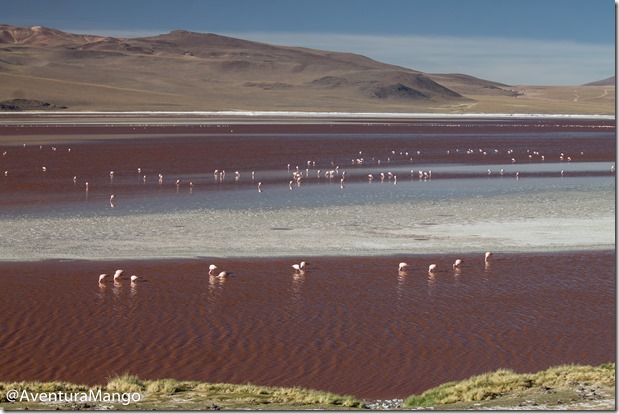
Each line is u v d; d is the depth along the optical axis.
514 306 55.72
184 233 78.38
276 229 80.56
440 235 77.94
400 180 123.06
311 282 61.38
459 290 59.50
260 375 43.28
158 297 57.19
